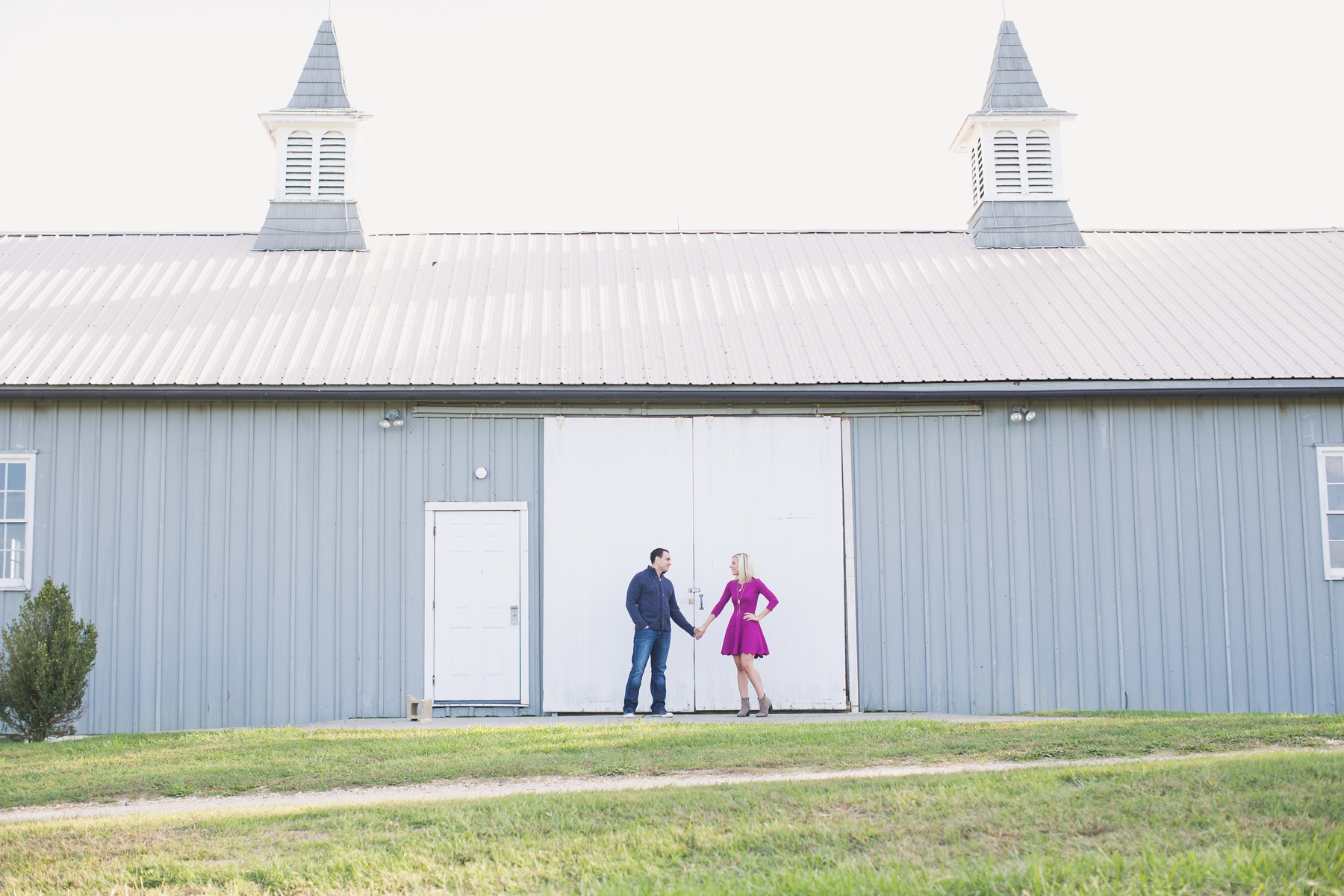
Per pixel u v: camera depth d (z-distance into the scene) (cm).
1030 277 1644
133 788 855
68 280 1566
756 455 1370
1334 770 719
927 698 1339
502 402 1359
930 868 559
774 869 568
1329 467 1379
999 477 1371
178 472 1329
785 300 1564
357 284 1591
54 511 1316
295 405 1346
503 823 675
